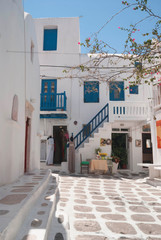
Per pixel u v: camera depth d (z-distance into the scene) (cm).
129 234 315
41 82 1331
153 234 317
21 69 627
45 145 1258
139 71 510
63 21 1387
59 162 1305
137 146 1235
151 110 932
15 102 545
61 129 1324
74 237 297
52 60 1344
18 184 495
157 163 882
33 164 850
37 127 935
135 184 795
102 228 334
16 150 540
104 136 1164
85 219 373
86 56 1340
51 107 1234
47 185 601
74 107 1298
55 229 317
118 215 403
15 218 251
